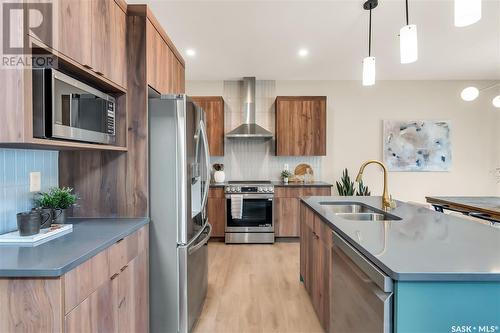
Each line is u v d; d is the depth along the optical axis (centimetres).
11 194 156
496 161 504
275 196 443
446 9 264
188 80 499
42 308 103
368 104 502
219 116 462
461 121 502
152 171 193
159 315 195
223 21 285
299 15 274
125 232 154
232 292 276
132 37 188
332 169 504
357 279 127
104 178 192
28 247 126
